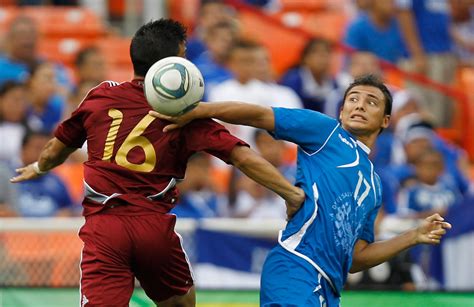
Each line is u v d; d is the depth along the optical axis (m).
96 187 20.00
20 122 41.34
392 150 41.81
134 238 19.94
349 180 20.50
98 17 50.66
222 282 34.06
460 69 50.41
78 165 39.50
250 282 34.12
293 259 20.20
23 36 44.66
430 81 45.59
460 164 43.34
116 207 20.02
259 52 42.38
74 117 20.69
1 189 36.59
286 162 40.66
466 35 52.22
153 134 19.98
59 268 34.22
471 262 34.78
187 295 21.62
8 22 49.84
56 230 34.16
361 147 21.19
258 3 51.31
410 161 41.06
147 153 19.98
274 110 20.30
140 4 48.38
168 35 20.38
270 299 20.31
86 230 20.14
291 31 45.25
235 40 44.22
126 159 19.98
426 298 33.75
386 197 38.47
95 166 20.11
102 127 20.17
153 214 20.09
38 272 34.16
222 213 37.34
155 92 19.12
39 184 37.31
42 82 42.50
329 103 43.59
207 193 37.31
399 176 39.50
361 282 34.59
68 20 50.00
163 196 20.22
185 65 19.22
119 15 51.69
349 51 44.47
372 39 47.41
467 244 34.84
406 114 44.00
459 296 34.28
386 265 34.59
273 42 48.75
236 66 42.38
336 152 20.52
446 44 49.38
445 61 49.25
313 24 50.38
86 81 42.97
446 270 34.75
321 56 43.69
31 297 33.06
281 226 34.16
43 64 43.69
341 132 20.80
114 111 20.17
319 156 20.52
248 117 20.17
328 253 20.27
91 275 19.81
